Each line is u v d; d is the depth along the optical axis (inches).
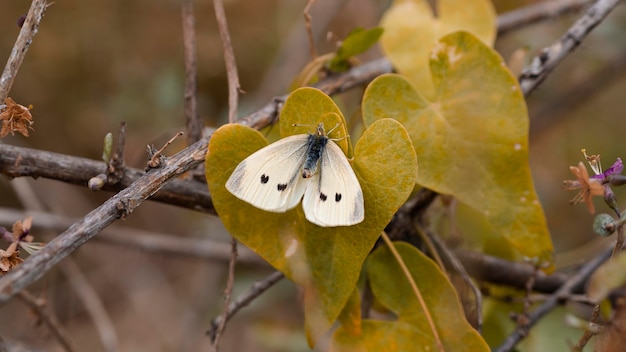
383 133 15.6
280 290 24.7
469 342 16.6
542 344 20.5
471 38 17.1
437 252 18.1
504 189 17.0
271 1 29.3
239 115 25.6
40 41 27.6
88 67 28.3
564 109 27.0
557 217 28.3
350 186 15.5
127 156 26.7
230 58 17.7
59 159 16.5
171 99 26.4
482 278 18.8
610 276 14.5
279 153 15.8
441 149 17.0
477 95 17.1
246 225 16.1
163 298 29.8
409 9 19.3
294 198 15.7
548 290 19.2
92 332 28.0
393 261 17.0
